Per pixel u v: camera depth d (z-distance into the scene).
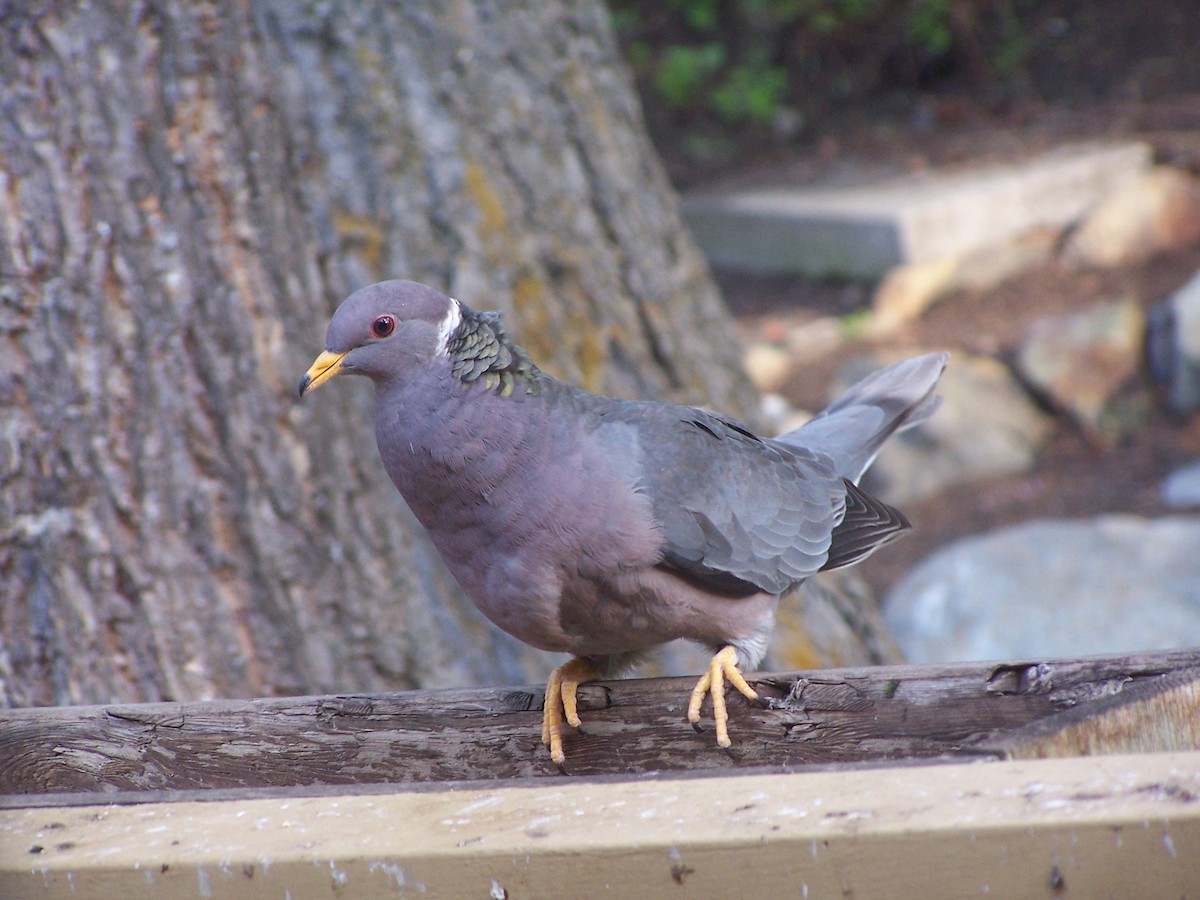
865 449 7.77
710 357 9.61
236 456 8.06
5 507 7.73
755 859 3.77
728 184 25.38
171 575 7.88
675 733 5.64
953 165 23.27
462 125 8.92
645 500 5.77
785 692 5.54
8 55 8.07
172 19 8.26
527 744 5.66
